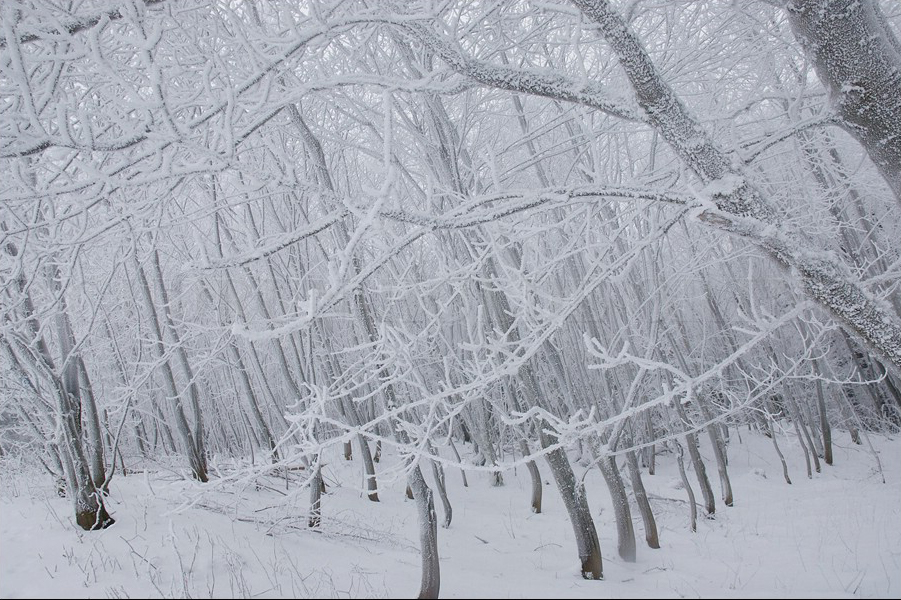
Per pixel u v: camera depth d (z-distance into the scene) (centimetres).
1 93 389
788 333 1556
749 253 884
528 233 511
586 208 499
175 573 563
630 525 721
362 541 773
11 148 336
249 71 514
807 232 817
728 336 1459
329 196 426
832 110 412
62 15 354
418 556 715
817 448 1538
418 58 691
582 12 364
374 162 1236
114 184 376
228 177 945
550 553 771
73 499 671
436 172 800
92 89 493
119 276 1148
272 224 1148
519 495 1198
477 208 489
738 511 1037
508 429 1496
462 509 1067
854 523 831
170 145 387
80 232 459
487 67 395
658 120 384
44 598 499
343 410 1187
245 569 591
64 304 698
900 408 1554
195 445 979
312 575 587
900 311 1198
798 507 1015
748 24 687
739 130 866
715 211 370
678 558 734
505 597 527
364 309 643
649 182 561
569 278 1140
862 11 367
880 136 390
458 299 980
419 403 495
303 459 1041
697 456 1014
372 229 377
